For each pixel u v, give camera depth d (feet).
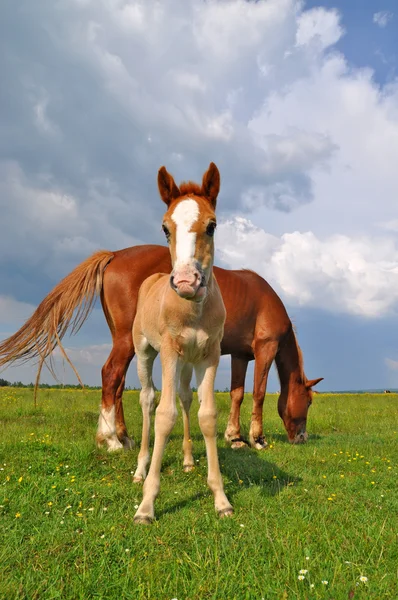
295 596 7.89
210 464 12.78
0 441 19.95
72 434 23.70
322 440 26.48
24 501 12.44
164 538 10.41
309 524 11.25
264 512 12.31
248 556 9.56
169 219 12.50
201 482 15.33
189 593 8.10
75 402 40.83
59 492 13.56
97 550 9.75
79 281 22.62
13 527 11.00
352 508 12.71
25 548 9.86
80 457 17.67
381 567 9.10
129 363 21.80
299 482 15.64
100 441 20.38
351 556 9.45
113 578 8.64
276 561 9.29
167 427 12.40
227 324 24.68
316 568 9.02
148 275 22.16
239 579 8.60
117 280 22.08
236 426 24.79
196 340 12.96
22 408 33.88
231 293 24.73
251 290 25.25
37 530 10.74
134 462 17.83
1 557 9.33
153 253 22.68
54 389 65.41
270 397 57.62
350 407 47.26
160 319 13.34
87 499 13.07
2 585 8.22
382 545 9.95
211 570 8.86
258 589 8.18
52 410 34.06
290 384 26.55
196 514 12.07
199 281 11.39
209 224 12.40
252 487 14.61
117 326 21.85
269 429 31.94
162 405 12.55
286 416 26.48
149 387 16.66
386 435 27.02
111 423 20.57
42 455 17.70
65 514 12.07
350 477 16.46
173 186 13.57
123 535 10.62
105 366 21.43
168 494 13.74
